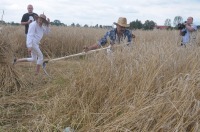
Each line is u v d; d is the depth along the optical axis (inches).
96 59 221.3
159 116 148.7
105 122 167.0
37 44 327.6
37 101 229.3
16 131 184.4
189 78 159.2
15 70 279.9
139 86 179.8
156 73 177.9
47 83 285.0
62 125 179.0
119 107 172.2
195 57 197.2
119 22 280.2
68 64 353.1
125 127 151.3
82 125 177.5
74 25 804.0
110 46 240.7
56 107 194.2
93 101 190.7
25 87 273.1
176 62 191.5
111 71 201.3
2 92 254.5
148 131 146.1
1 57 273.7
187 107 145.4
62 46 527.8
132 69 191.3
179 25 389.7
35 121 184.4
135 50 219.5
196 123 136.7
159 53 201.2
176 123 144.4
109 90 189.8
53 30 560.1
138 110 153.7
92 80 204.8
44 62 323.9
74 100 198.5
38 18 327.9
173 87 161.0
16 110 218.8
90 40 551.8
